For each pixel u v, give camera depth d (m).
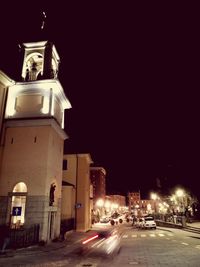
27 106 25.55
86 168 39.91
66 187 37.44
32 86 25.88
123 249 18.36
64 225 32.12
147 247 18.59
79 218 36.62
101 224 54.66
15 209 19.80
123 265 12.36
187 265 11.68
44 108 25.20
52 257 15.70
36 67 29.09
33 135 24.16
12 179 23.03
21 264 13.50
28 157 23.50
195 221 40.00
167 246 18.59
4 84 25.64
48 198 22.84
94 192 70.38
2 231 20.38
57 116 27.83
